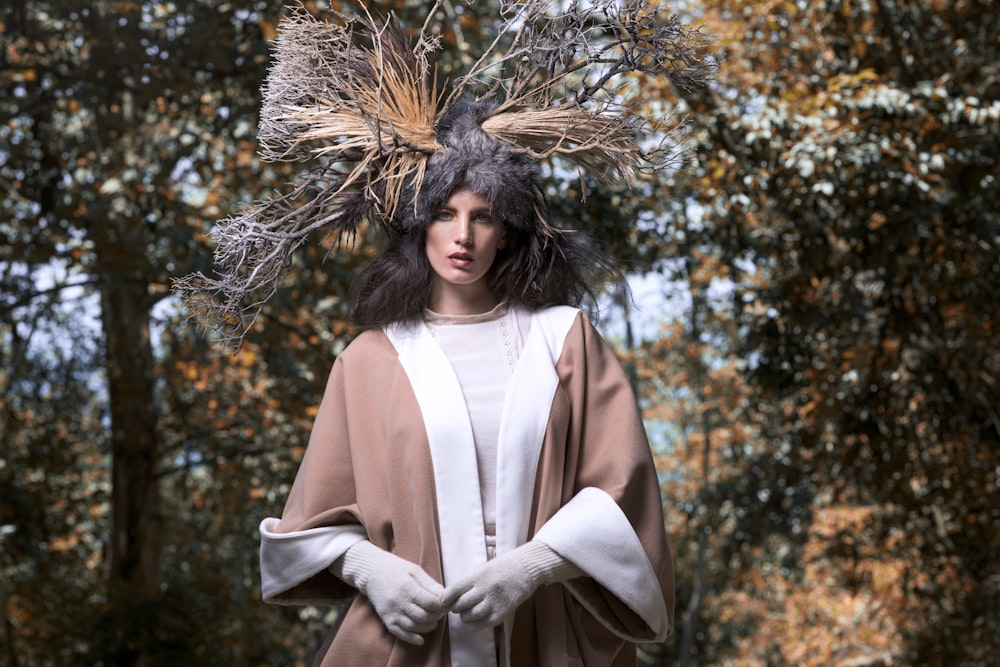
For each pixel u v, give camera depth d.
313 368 13.18
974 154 9.48
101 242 12.38
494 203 2.81
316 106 2.90
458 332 2.91
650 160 2.96
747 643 27.66
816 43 10.73
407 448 2.77
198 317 2.84
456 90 2.95
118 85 10.83
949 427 11.50
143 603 13.95
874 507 14.93
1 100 11.80
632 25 2.89
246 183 12.31
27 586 14.19
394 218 2.95
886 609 17.05
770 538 18.77
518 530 2.73
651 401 27.30
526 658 2.74
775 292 11.07
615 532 2.70
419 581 2.65
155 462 15.39
